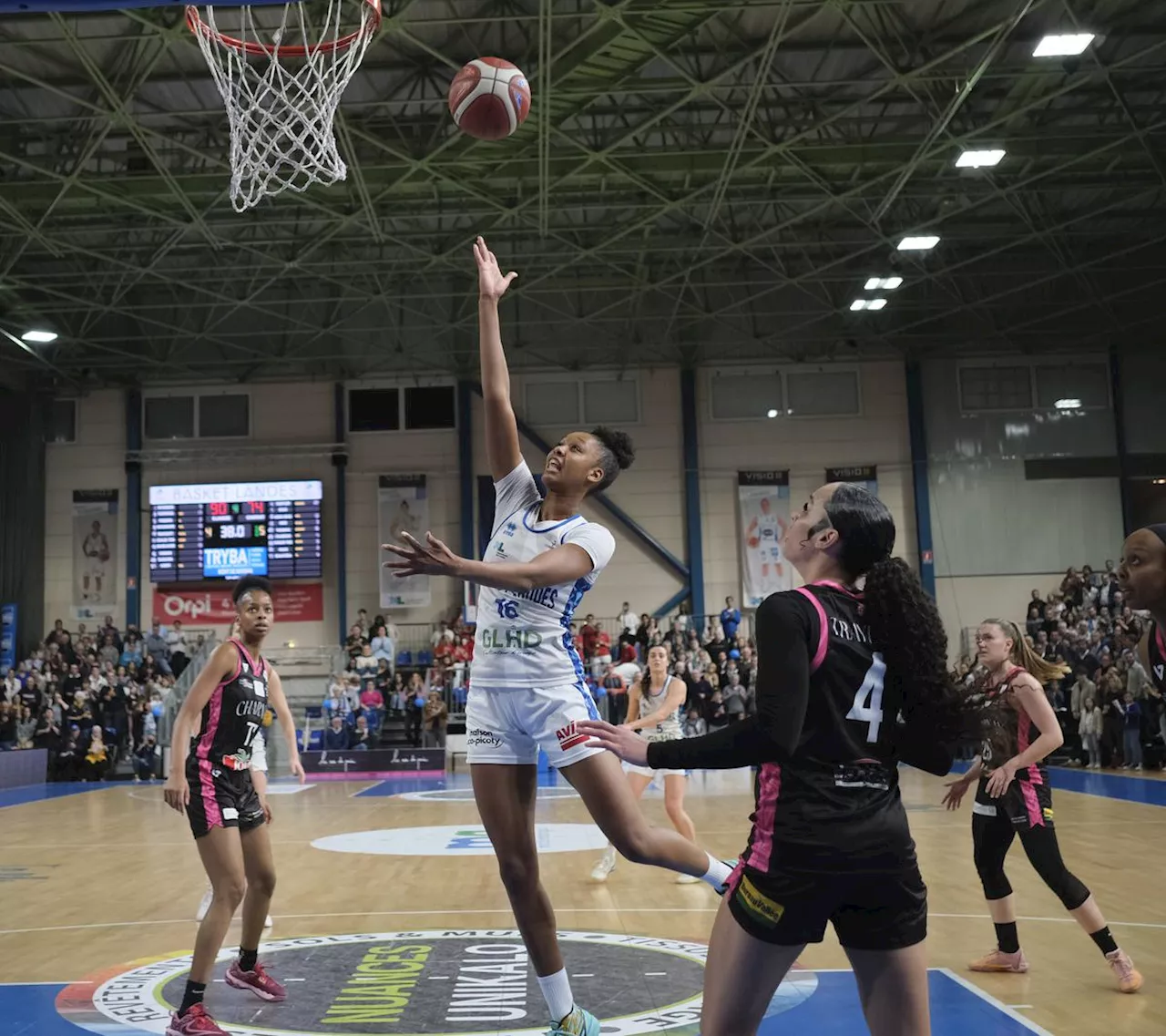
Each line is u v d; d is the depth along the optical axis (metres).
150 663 24.17
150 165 19.28
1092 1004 4.57
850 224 23.33
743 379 27.09
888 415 26.91
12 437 26.53
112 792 18.89
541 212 19.92
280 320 26.31
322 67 9.36
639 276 24.00
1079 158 18.77
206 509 26.12
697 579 26.25
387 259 23.12
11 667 25.30
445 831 11.81
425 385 27.00
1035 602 24.72
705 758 2.56
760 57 16.84
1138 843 9.62
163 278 22.06
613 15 14.25
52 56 16.20
